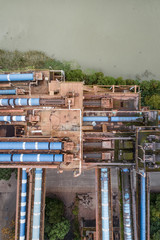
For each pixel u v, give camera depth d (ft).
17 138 110.93
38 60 175.83
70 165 113.39
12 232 155.74
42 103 118.01
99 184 135.13
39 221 135.23
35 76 129.59
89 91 138.72
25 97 121.19
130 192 133.28
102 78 160.66
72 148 107.14
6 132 119.14
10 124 119.65
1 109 122.11
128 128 129.90
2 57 176.14
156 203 148.97
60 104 117.50
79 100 116.98
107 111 127.44
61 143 107.14
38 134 117.91
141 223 136.98
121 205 136.05
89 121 130.00
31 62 175.73
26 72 133.80
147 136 111.24
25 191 138.92
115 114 130.93
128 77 176.35
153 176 166.40
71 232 162.30
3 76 130.82
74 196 167.12
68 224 151.33
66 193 167.53
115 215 164.86
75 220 163.63
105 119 129.39
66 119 116.26
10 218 164.96
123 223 134.62
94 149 122.62
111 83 160.56
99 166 120.57
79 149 113.39
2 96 121.90
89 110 135.64
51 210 147.02
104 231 132.77
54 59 176.24
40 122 117.39
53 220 146.10
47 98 119.03
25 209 139.85
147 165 110.93
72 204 166.40
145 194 137.80
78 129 115.14
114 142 120.78
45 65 173.88
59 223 146.92
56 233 144.46
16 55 176.45
